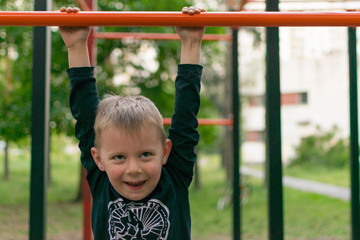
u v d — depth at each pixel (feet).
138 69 25.99
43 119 5.63
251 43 38.60
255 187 34.45
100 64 25.27
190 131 4.40
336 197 27.63
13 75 24.52
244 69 61.11
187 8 4.32
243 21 4.30
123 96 4.36
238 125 9.31
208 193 32.40
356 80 7.23
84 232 10.62
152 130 3.98
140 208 4.14
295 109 58.75
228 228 18.92
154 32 24.44
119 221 4.14
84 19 4.30
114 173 3.93
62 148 60.70
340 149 49.55
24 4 23.30
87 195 10.66
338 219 19.98
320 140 51.21
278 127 5.37
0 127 22.65
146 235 4.07
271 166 5.38
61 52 22.81
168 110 26.40
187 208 4.38
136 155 3.92
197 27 4.42
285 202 26.02
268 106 5.39
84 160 4.58
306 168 49.70
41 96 5.62
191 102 4.38
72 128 23.34
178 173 4.43
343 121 50.06
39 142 5.60
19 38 23.22
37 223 5.55
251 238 16.72
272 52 5.38
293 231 17.56
